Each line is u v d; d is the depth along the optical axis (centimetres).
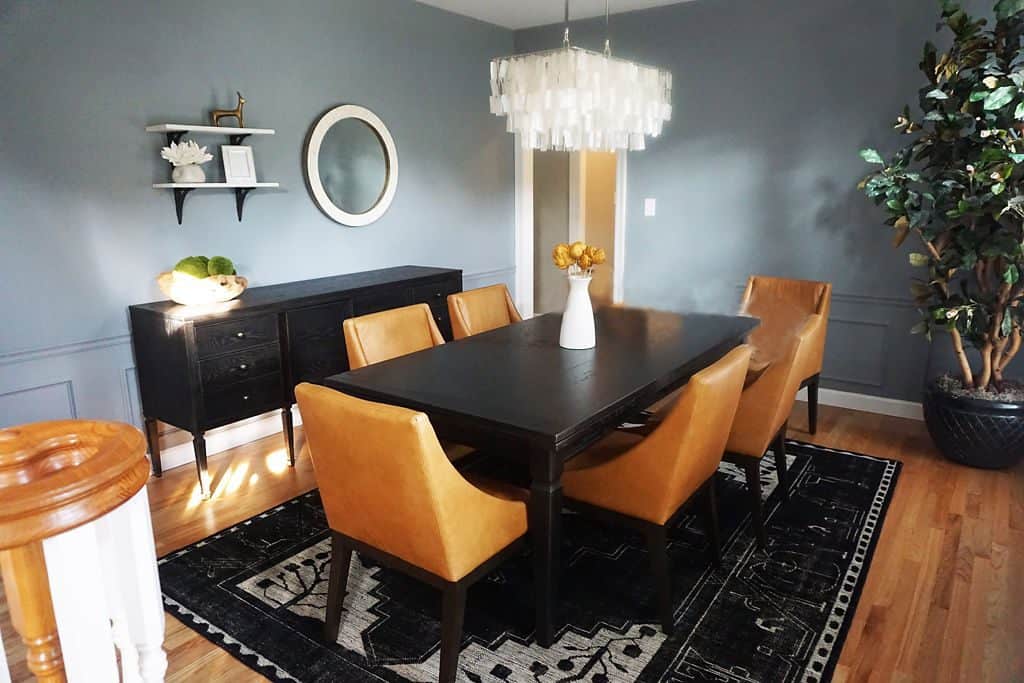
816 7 379
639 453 194
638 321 311
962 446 315
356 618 215
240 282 311
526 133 286
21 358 273
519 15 453
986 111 282
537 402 196
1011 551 248
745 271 430
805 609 216
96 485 69
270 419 373
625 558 248
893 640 201
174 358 286
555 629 207
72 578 79
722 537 262
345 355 347
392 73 410
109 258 295
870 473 316
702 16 417
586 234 666
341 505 185
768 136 407
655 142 449
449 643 175
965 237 299
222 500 295
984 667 189
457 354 254
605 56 271
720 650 198
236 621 213
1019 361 349
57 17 268
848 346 402
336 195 384
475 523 172
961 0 339
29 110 265
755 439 243
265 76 343
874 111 371
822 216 397
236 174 323
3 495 64
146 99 299
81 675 82
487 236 503
